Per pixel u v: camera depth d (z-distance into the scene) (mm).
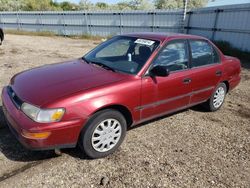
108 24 21766
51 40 18922
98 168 3260
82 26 23109
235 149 3932
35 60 10031
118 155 3566
